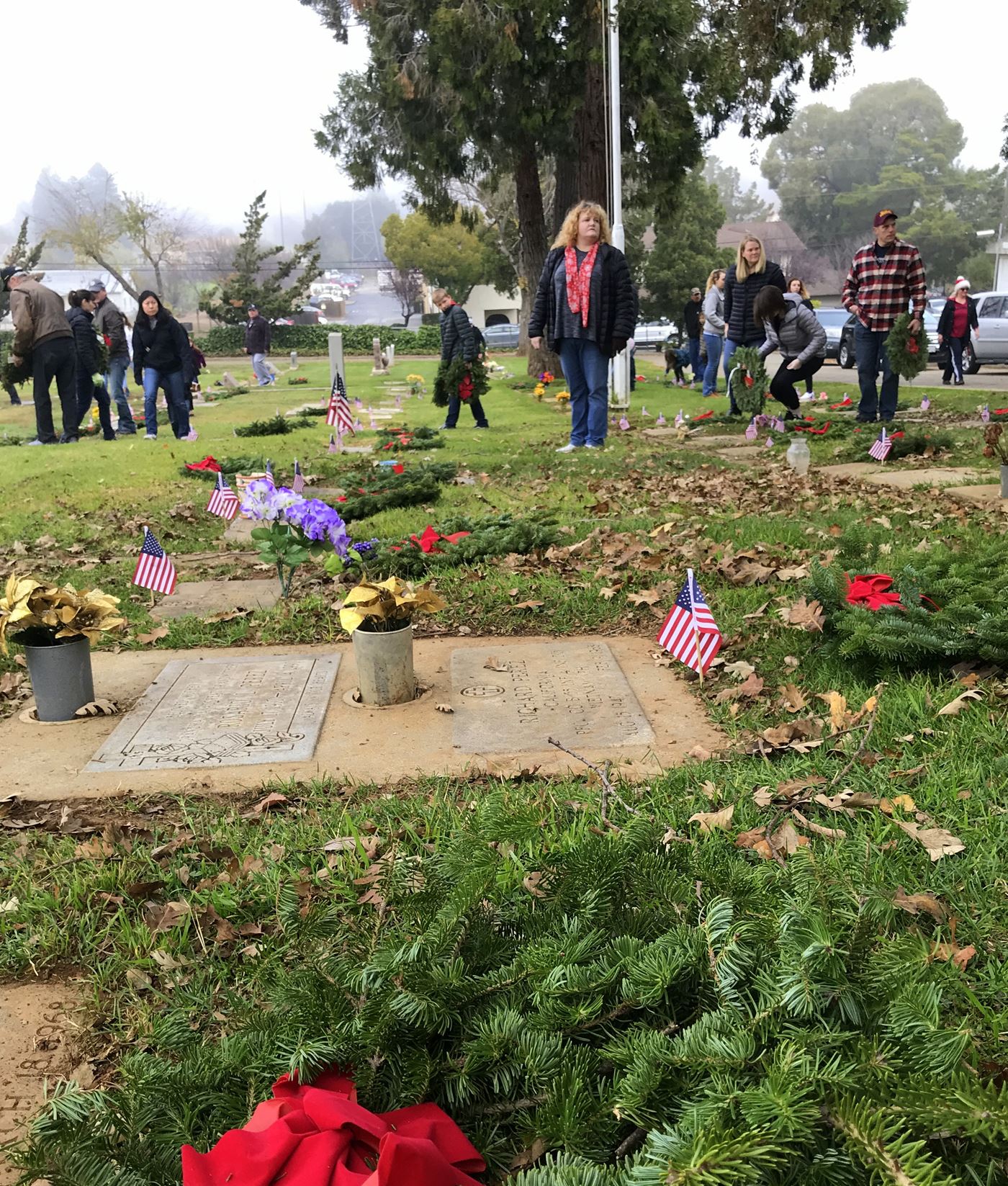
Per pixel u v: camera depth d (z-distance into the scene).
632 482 9.09
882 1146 1.36
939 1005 1.76
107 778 3.70
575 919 2.03
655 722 4.00
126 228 78.12
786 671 4.33
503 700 4.29
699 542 6.34
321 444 14.12
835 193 110.62
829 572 4.57
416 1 23.69
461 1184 1.48
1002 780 3.17
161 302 14.88
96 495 9.84
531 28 21.19
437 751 3.82
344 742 3.93
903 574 4.59
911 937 2.04
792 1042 1.55
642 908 2.14
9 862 3.14
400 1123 1.62
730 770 3.44
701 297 23.19
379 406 21.48
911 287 11.91
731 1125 1.44
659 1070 1.61
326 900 2.81
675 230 61.88
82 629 4.23
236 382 33.91
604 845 2.22
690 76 22.73
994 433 7.45
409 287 96.56
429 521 7.64
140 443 14.62
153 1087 1.79
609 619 5.29
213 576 6.68
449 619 5.37
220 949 2.67
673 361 24.33
